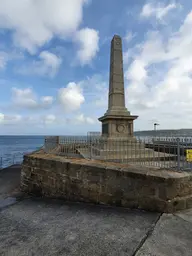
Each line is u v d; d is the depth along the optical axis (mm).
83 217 3480
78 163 4688
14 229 3086
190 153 4113
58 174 5105
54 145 7215
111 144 6777
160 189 3434
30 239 2713
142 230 2809
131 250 2307
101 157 5844
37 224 3270
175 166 4414
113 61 8070
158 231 2734
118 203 3918
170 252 2223
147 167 4199
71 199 4723
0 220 3523
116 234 2734
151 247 2342
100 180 4207
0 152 33688
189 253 2195
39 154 6688
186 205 3504
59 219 3465
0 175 9172
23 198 5570
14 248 2473
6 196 5855
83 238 2672
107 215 3504
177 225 2898
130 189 3781
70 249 2408
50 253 2332
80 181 4566
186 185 3520
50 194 5316
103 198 4137
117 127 7535
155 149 8195
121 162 4953
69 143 6785
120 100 7898
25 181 6391
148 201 3555
